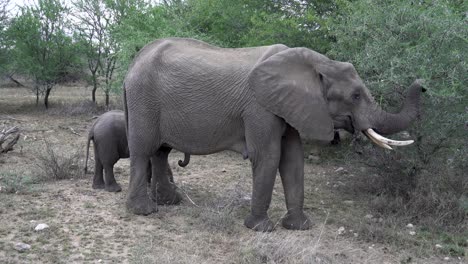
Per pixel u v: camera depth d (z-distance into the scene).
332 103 5.61
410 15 6.48
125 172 8.99
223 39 13.45
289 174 5.98
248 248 5.08
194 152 6.23
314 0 10.98
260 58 5.79
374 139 5.55
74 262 4.77
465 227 6.11
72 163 8.79
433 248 5.53
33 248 5.07
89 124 15.15
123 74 14.02
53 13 18.23
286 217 6.04
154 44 6.64
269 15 11.01
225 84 5.80
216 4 13.79
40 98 22.14
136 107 6.27
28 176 7.82
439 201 6.51
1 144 9.77
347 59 7.66
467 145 6.55
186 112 6.02
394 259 5.21
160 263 4.70
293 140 5.97
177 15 15.19
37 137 12.64
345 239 5.75
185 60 6.08
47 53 18.52
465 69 5.85
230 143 5.98
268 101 5.50
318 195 7.74
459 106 6.24
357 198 7.56
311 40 10.69
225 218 6.02
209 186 8.17
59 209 6.42
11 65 18.89
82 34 18.38
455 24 5.96
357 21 7.14
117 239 5.45
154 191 6.91
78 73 19.19
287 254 4.98
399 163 7.21
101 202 6.83
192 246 5.30
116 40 16.72
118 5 17.78
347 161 8.02
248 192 7.70
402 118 5.55
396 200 6.83
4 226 5.68
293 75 5.56
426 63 6.07
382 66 6.48
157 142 6.36
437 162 6.97
